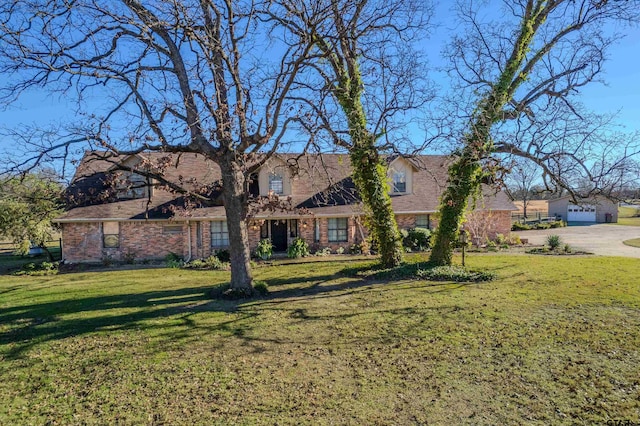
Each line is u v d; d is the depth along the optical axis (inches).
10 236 816.3
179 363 260.2
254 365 254.2
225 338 307.6
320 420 186.5
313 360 260.4
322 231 887.7
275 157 763.4
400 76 481.1
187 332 324.2
